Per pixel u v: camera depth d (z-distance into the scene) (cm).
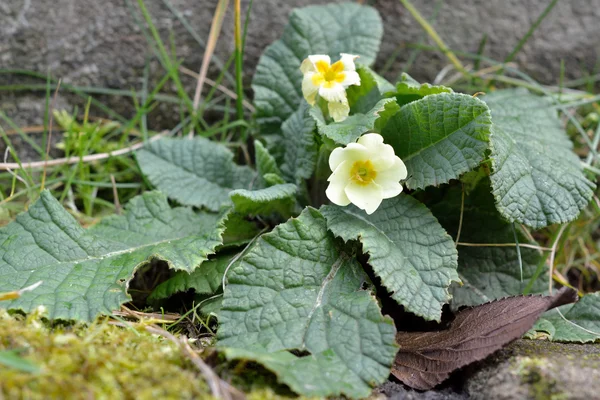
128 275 40
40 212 42
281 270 39
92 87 52
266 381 36
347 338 37
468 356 37
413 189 42
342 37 50
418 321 42
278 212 45
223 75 53
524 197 41
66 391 32
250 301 39
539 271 43
